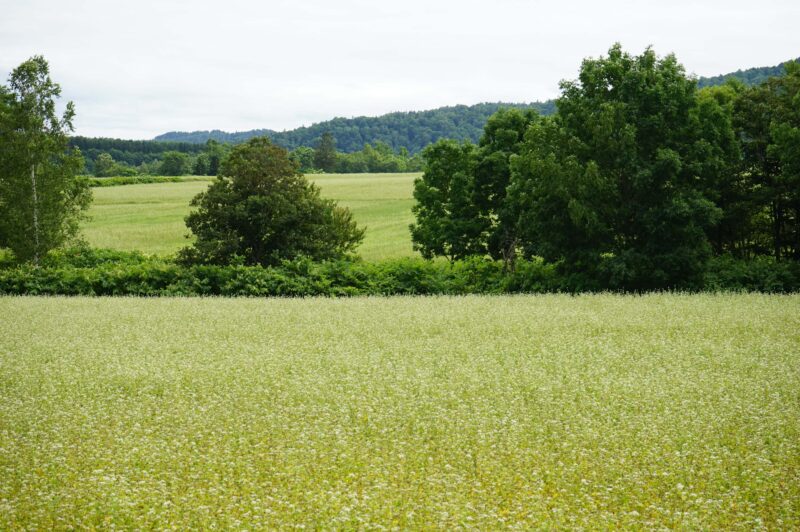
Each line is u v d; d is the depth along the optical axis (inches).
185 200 3560.5
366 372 531.8
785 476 323.0
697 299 961.5
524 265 1401.3
